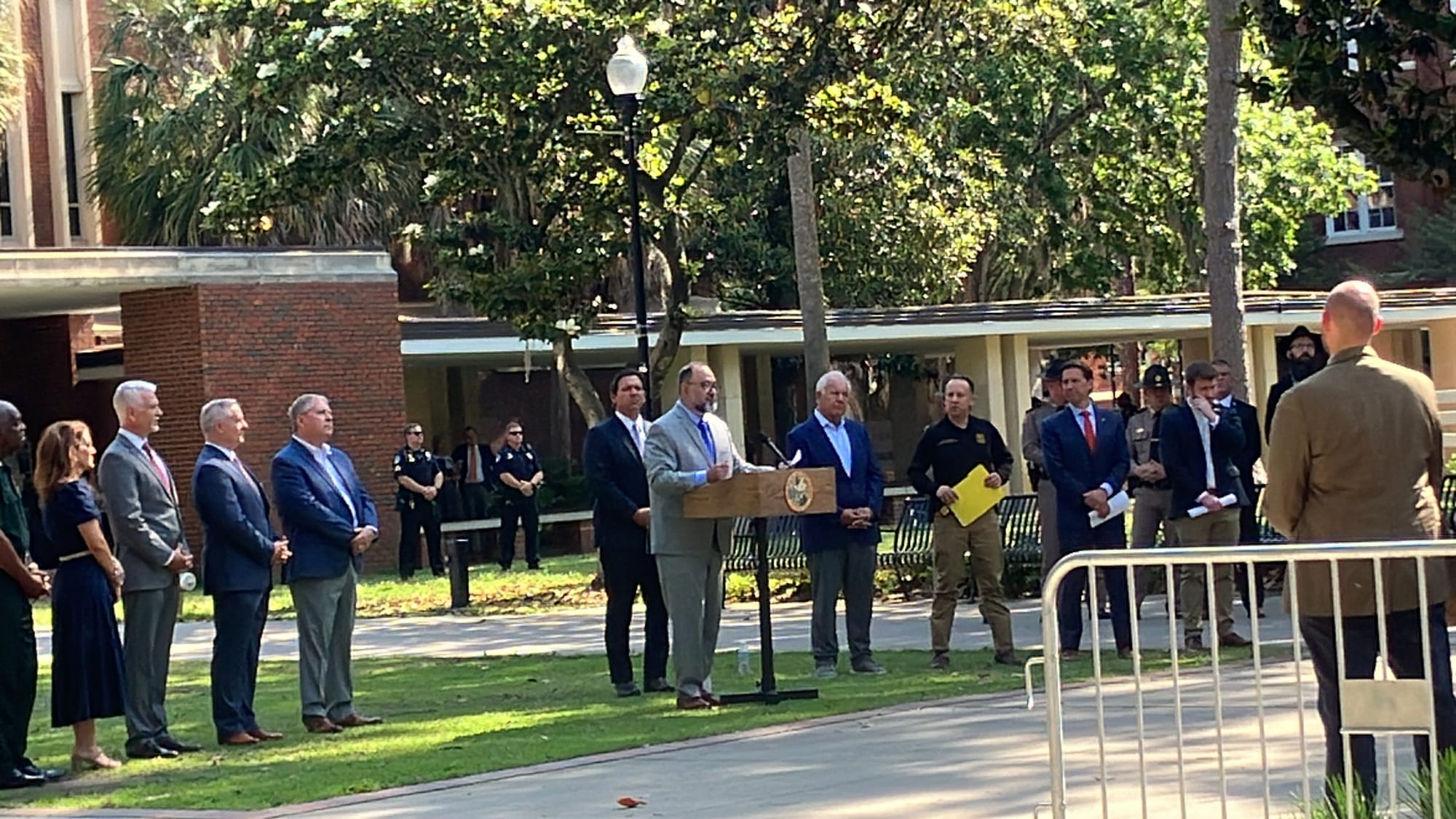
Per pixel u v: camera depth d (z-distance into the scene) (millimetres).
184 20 39438
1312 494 8047
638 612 22922
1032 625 18578
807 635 18531
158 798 10570
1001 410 38625
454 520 33688
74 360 34969
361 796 10180
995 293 44531
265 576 12836
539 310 24500
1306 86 8852
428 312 41625
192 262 30594
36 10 42312
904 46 24453
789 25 23188
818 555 14727
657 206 24672
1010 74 37625
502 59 23391
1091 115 39688
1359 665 7844
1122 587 14992
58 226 42469
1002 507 21688
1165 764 9789
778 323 35188
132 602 12375
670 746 11328
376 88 24250
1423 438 7988
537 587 26906
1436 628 7848
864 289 39000
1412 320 40531
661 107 23031
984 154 38188
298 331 31578
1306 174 42750
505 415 41438
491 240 25469
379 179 37656
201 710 15117
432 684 15742
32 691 11531
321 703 13133
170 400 31172
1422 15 8508
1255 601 7391
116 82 39844
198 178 38031
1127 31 38312
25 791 11250
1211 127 22562
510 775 10578
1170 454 15297
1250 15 9336
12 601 11477
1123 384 54000
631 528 14148
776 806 9172
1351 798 7246
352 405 32000
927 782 9633
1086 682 13305
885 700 12977
